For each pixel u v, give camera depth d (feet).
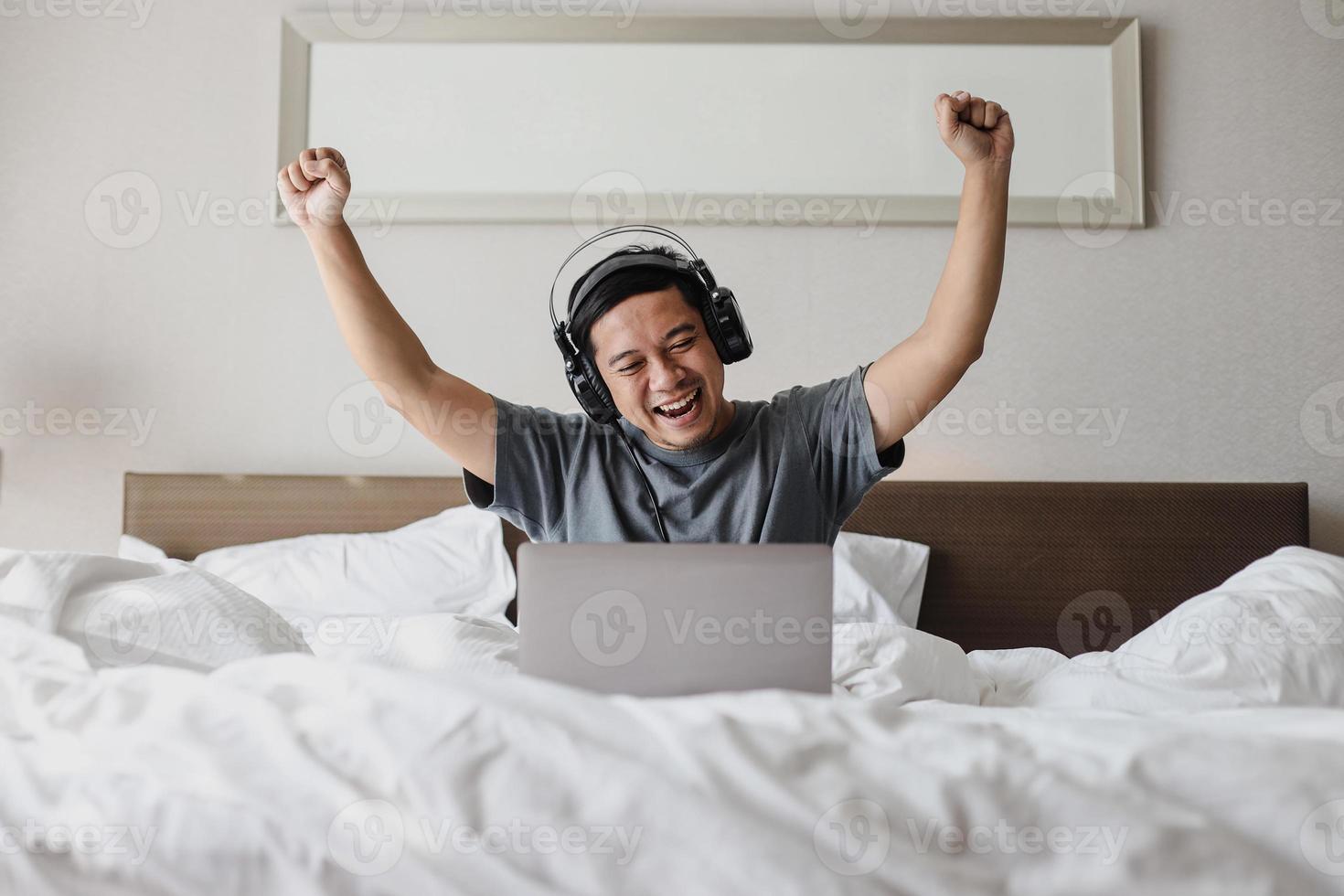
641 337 4.70
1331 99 9.07
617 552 3.39
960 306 4.54
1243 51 9.11
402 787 2.74
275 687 3.07
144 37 9.15
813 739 2.84
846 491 5.08
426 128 9.05
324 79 9.07
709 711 2.88
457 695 2.86
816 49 9.07
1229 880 2.64
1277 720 3.11
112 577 4.56
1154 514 8.52
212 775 2.80
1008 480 8.89
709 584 3.37
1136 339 8.97
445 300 9.01
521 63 9.07
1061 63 9.04
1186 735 2.89
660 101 9.07
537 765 2.75
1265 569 6.53
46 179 9.07
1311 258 9.02
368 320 4.59
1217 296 9.00
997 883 2.66
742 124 9.05
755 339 8.98
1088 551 8.50
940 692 5.41
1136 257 9.02
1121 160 8.98
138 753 2.88
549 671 3.39
